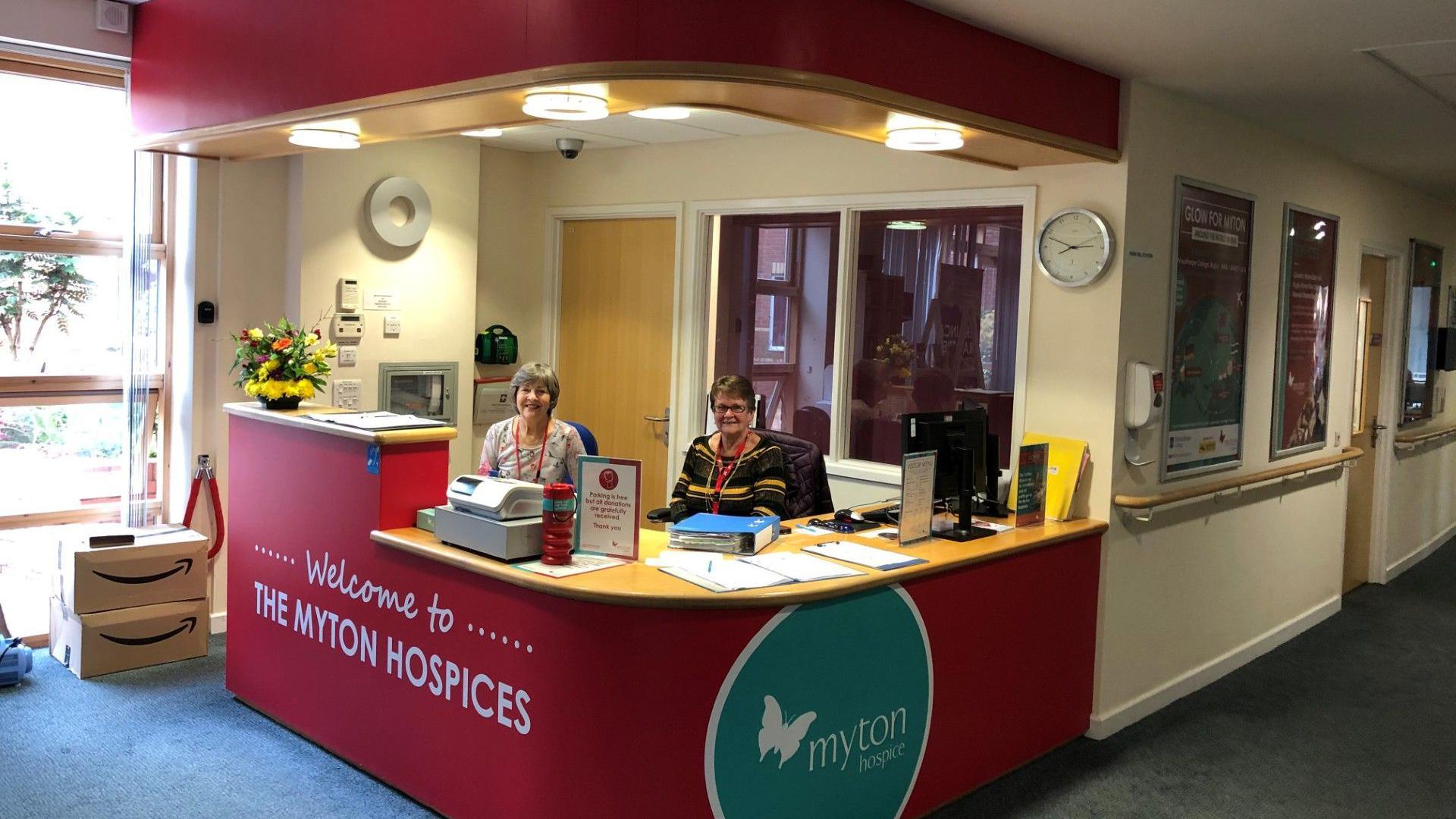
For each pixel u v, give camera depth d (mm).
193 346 4918
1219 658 5211
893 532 3943
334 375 5203
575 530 3322
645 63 2826
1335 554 6457
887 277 5188
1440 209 7867
